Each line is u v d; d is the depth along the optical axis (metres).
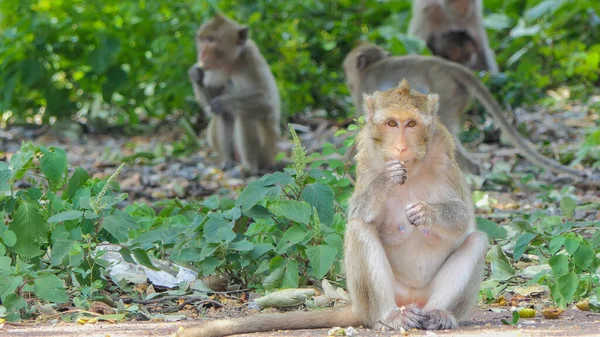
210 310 8.73
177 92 21.92
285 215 9.02
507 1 24.70
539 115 23.05
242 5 24.00
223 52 19.33
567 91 25.77
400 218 7.64
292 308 8.70
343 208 10.15
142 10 22.77
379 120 7.45
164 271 9.50
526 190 15.56
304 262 9.46
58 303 8.75
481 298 8.85
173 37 22.61
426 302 7.76
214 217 9.25
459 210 7.38
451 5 19.44
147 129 23.98
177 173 18.09
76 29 22.55
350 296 7.66
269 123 19.31
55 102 22.97
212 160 19.89
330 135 21.77
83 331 7.55
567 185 15.91
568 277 8.16
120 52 22.86
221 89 19.75
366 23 25.55
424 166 7.57
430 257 7.70
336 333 7.20
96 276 9.04
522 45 23.08
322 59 24.28
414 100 7.47
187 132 21.20
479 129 19.70
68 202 9.76
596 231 10.09
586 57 22.95
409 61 16.95
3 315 8.19
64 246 8.73
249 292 9.38
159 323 7.98
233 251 9.31
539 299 8.94
